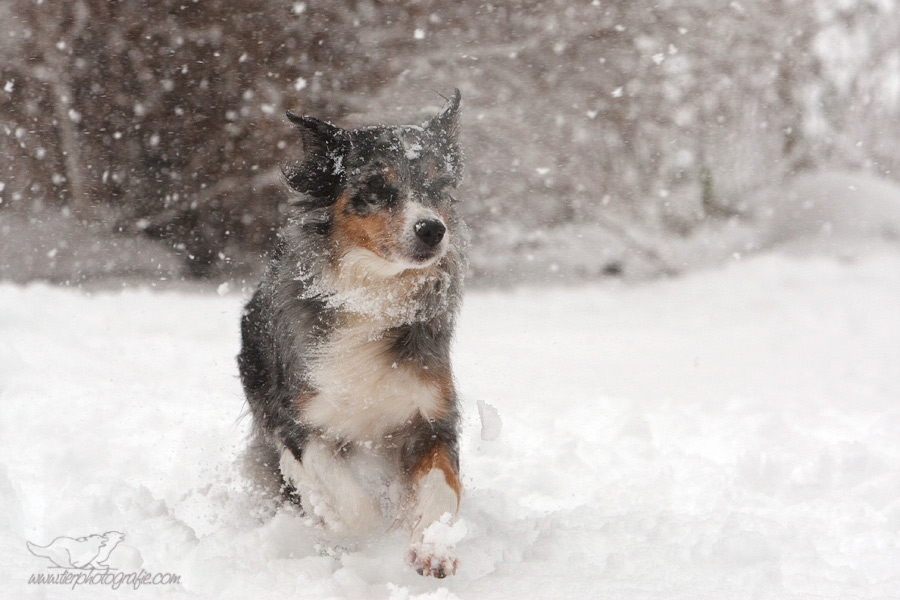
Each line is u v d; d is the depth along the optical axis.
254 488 5.43
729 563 4.36
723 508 5.62
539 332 12.90
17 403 7.61
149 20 17.92
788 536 4.80
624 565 4.29
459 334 12.52
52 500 5.29
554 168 19.30
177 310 13.13
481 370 9.95
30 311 11.91
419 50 18.53
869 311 14.47
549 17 18.95
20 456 6.25
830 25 22.48
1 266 16.92
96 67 18.11
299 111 17.89
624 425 7.29
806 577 4.13
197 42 17.97
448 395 4.98
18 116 18.20
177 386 8.50
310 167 5.27
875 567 4.50
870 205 20.05
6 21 17.88
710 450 6.97
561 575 4.15
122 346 10.21
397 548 4.70
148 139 18.30
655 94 19.92
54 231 17.86
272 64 18.11
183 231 18.28
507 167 19.02
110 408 7.51
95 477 5.91
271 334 5.26
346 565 4.34
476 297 16.59
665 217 20.23
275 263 5.36
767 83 21.66
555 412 7.93
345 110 18.05
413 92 18.20
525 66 19.00
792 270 17.66
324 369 4.84
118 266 17.48
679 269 18.80
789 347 11.92
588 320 14.23
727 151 21.38
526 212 19.41
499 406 8.15
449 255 5.18
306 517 4.88
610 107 19.53
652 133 20.28
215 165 18.31
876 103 23.44
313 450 4.86
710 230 20.42
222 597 3.89
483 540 4.66
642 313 14.91
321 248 5.05
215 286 17.14
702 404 8.24
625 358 11.02
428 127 5.60
